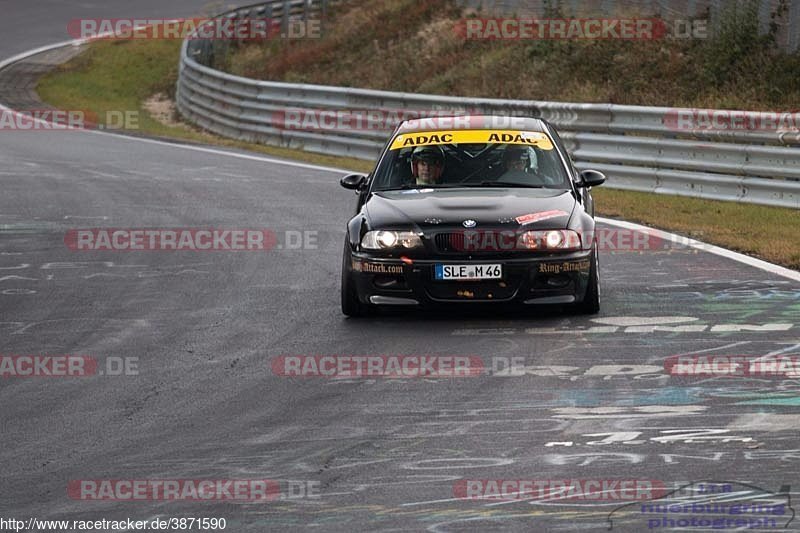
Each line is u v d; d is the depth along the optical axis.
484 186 34.22
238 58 125.81
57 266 42.38
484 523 17.80
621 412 23.42
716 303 33.44
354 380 26.61
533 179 34.31
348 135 78.88
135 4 166.00
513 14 106.19
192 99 102.75
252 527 17.97
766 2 81.75
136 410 24.84
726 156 55.97
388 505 18.69
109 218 52.78
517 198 32.97
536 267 31.20
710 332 29.94
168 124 105.94
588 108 62.88
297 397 25.41
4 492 19.92
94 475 20.66
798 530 17.16
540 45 94.00
